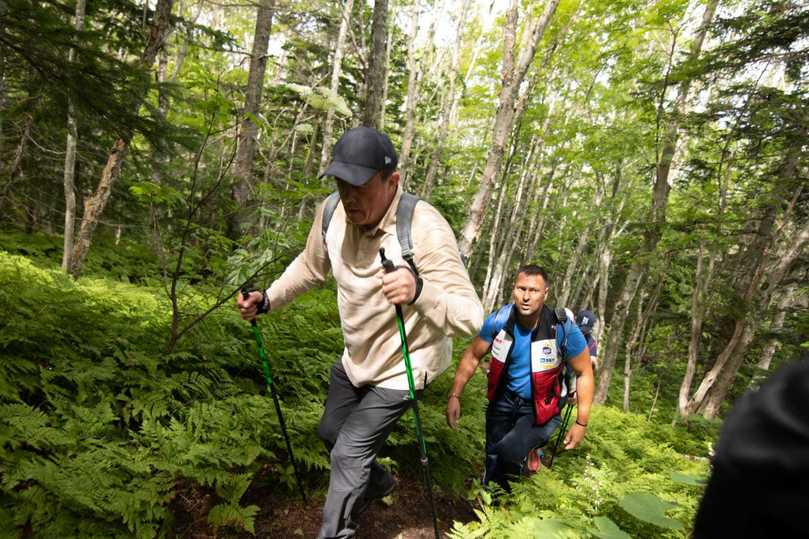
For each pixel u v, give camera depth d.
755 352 12.70
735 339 9.58
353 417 2.15
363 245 2.01
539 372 3.07
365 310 2.06
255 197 3.73
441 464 3.65
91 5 6.84
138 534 2.01
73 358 2.94
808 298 13.12
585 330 4.85
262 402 3.10
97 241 8.49
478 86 17.25
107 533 2.00
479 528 2.48
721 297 9.78
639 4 10.05
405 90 19.83
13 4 2.79
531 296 2.98
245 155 8.27
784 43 7.00
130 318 3.81
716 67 7.74
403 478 3.45
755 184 9.45
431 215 1.97
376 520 2.92
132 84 3.48
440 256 1.91
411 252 1.90
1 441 2.05
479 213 5.75
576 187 22.58
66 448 2.31
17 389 2.47
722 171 9.16
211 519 2.30
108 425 2.54
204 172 5.31
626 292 11.05
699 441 7.30
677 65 9.16
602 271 17.16
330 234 2.12
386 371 2.12
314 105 9.15
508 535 2.36
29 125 6.95
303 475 2.94
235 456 2.55
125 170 7.30
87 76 3.27
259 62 9.53
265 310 2.47
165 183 5.70
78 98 3.43
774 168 8.45
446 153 20.42
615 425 6.45
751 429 0.42
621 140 12.55
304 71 14.16
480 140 22.33
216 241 3.88
